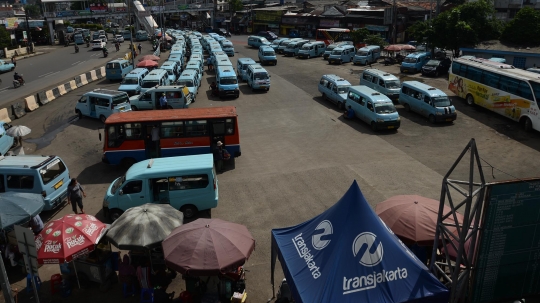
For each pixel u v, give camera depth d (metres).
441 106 24.88
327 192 16.34
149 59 41.09
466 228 7.53
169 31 81.25
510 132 23.28
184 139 18.80
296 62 49.19
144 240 9.98
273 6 86.31
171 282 11.20
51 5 74.81
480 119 25.69
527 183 7.77
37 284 10.90
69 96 33.59
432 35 40.50
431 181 17.17
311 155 20.44
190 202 14.20
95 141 22.91
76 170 19.12
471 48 39.53
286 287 9.81
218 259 9.21
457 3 56.06
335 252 7.82
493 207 7.78
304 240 8.73
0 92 35.50
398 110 28.23
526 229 8.08
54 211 15.33
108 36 89.56
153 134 18.53
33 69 47.03
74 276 11.11
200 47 50.69
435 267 8.82
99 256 10.85
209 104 30.30
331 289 7.39
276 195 16.17
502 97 24.92
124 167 19.22
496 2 54.25
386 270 7.68
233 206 15.35
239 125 25.61
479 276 8.20
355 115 26.05
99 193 16.72
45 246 9.88
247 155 20.72
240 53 58.34
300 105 29.81
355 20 62.34
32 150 21.78
